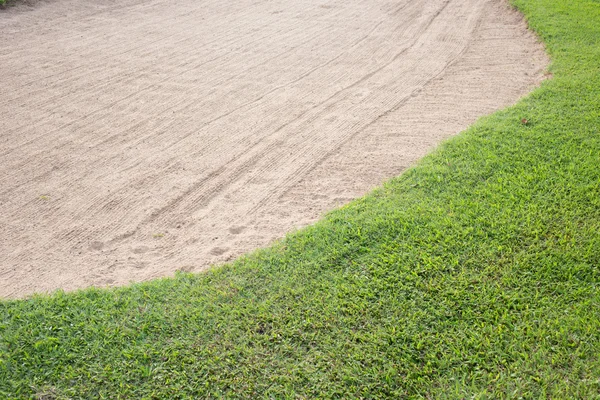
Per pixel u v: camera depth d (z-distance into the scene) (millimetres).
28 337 4117
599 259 4617
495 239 4926
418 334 4027
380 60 10242
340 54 10617
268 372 3816
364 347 3959
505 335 3994
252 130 7715
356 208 5586
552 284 4402
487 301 4270
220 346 4016
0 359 3928
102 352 3990
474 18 12258
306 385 3721
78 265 5191
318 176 6535
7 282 4965
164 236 5590
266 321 4215
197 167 6824
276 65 10102
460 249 4824
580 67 8672
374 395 3637
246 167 6801
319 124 7828
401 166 6609
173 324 4203
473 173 5980
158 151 7203
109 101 8633
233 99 8703
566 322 4051
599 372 3674
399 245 4926
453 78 9227
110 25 12312
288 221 5691
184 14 13266
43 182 6539
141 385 3750
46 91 8953
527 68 9289
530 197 5473
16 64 9984
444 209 5395
